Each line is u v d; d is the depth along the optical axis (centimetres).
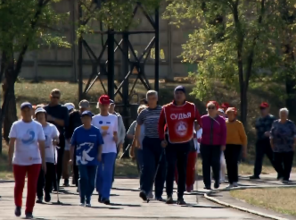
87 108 5478
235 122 5784
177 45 11631
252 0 8550
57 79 11431
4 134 8825
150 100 4362
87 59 11219
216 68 8919
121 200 4638
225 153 5800
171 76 11600
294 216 3872
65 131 5494
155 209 4078
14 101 8825
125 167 7431
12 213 3850
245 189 5416
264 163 8406
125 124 8331
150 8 7531
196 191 4884
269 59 8725
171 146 4300
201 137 5391
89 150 4250
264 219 3706
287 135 6469
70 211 3944
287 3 8519
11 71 7981
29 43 7031
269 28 8531
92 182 4288
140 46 11338
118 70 10781
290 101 10806
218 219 3644
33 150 3662
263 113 6738
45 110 4953
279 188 5525
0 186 5691
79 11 7888
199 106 10544
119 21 7469
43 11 7069
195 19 9881
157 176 4497
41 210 3994
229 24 8550
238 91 9044
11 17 6825
